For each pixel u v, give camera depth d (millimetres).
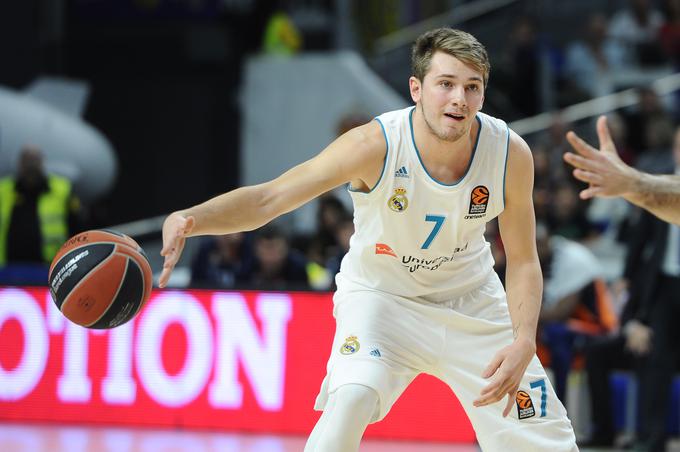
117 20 38719
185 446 16422
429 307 10242
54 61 37031
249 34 38969
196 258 20953
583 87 34875
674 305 16875
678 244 16906
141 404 18125
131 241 9562
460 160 9656
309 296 17766
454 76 9234
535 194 24000
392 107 36188
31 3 35031
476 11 38062
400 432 17344
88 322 9297
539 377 10094
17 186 23062
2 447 16156
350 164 9500
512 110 34375
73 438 17000
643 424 17000
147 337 18172
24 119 29250
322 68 36656
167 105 38656
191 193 38375
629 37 35656
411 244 9969
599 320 18453
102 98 38719
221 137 38562
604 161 9773
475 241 10281
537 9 37500
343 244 20078
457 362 10250
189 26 38688
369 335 9852
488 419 10117
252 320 17891
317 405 10047
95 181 31672
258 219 9109
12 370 18500
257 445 16578
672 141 24297
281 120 36719
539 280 9938
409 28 42469
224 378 17938
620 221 25688
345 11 42062
